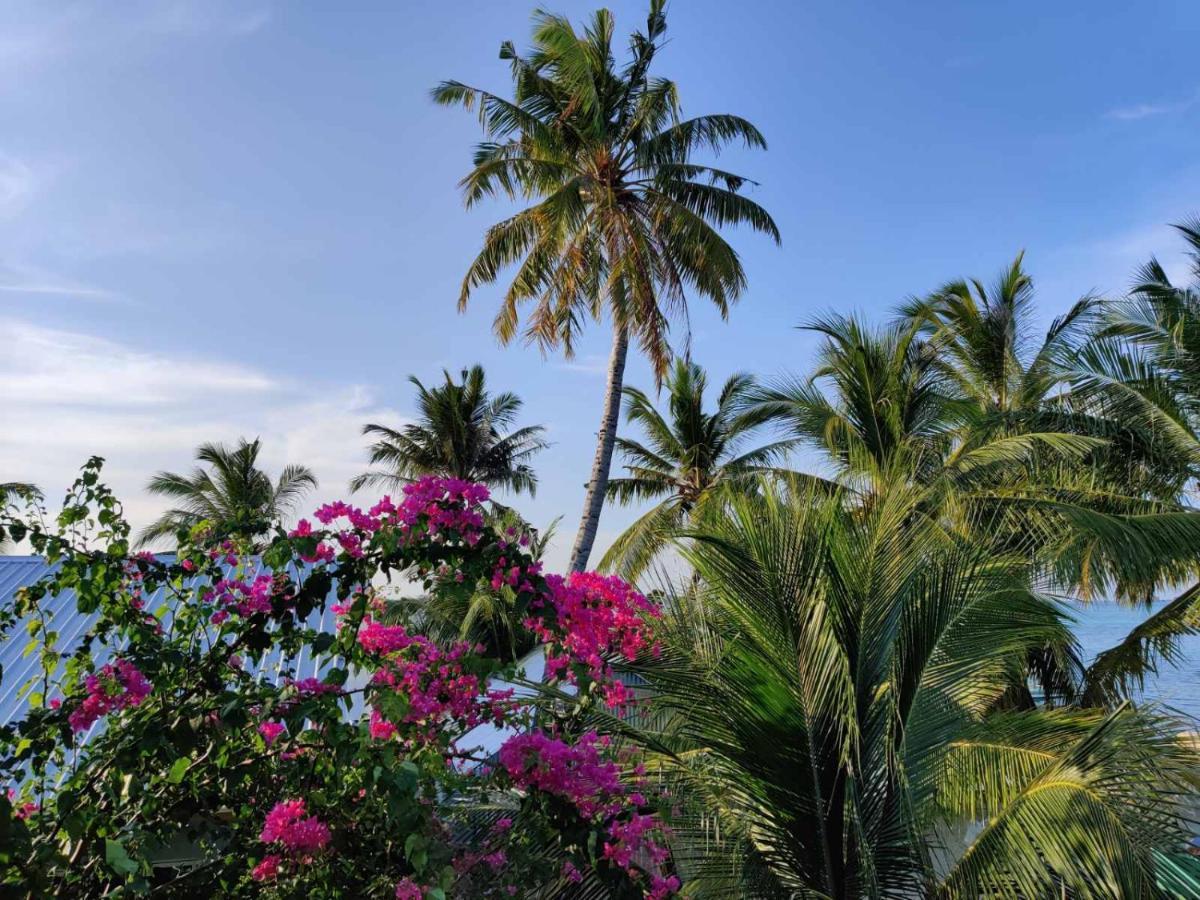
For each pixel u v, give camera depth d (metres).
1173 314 10.30
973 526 9.60
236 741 2.82
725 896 4.02
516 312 14.83
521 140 14.98
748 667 4.33
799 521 4.44
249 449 26.39
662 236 14.55
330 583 2.90
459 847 3.24
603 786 3.03
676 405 19.83
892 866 4.21
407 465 27.09
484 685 3.26
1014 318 14.20
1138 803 3.93
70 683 2.96
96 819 2.41
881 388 13.17
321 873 2.89
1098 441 9.72
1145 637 9.74
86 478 3.01
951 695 4.96
